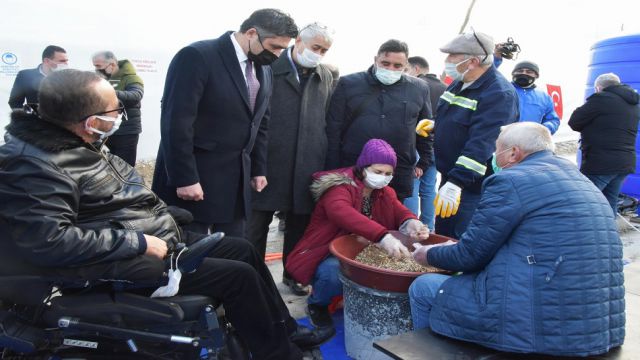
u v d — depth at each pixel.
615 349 1.84
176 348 1.75
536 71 4.20
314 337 2.52
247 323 1.92
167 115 2.27
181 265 1.70
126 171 2.01
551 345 1.68
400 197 3.23
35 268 1.57
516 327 1.70
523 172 1.83
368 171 2.63
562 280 1.69
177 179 2.27
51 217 1.50
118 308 1.62
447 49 2.79
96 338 1.67
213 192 2.42
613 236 1.78
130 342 1.63
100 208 1.77
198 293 1.85
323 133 3.05
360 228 2.44
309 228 2.74
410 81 3.18
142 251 1.64
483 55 2.70
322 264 2.60
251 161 2.78
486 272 1.83
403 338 1.89
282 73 2.88
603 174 4.68
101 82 1.71
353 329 2.38
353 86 3.08
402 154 3.12
